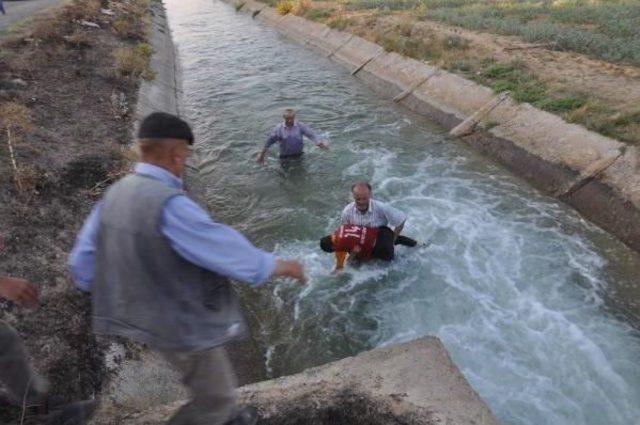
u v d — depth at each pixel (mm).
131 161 7992
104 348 4496
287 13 26766
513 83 11438
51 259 5320
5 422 3125
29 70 11117
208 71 17906
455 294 6352
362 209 6348
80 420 3209
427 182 9172
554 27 15672
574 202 8148
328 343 5746
